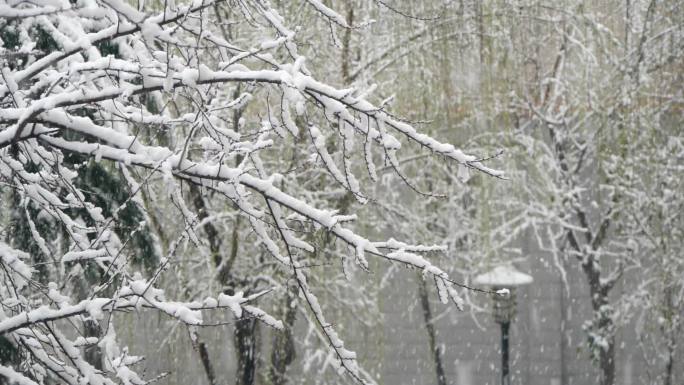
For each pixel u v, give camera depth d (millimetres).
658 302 16297
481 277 14414
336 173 5781
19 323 5984
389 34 13680
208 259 12242
